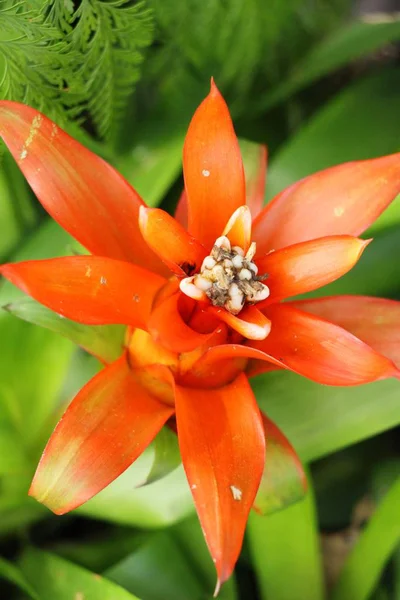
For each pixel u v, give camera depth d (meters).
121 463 0.50
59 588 0.58
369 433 0.57
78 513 0.58
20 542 0.64
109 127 0.61
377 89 0.66
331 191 0.53
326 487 0.67
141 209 0.49
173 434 0.53
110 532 0.65
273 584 0.60
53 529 0.65
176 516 0.57
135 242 0.53
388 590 0.64
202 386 0.52
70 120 0.60
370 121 0.65
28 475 0.61
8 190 0.63
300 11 0.68
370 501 0.67
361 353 0.50
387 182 0.52
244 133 0.70
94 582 0.57
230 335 0.52
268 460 0.53
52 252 0.60
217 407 0.51
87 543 0.64
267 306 0.52
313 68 0.67
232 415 0.51
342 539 0.66
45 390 0.60
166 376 0.52
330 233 0.53
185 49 0.65
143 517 0.57
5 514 0.62
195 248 0.50
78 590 0.57
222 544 0.48
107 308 0.50
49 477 0.50
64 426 0.51
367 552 0.60
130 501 0.57
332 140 0.65
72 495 0.50
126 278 0.51
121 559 0.62
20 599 0.61
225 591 0.60
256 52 0.67
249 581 0.64
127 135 0.65
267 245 0.53
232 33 0.65
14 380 0.60
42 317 0.53
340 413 0.57
